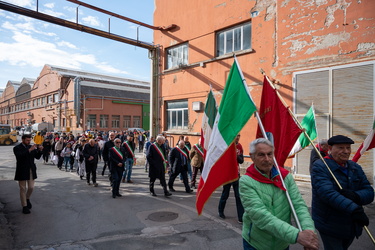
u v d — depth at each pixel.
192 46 12.65
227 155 2.95
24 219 5.73
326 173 2.79
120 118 41.25
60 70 44.28
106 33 12.48
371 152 7.26
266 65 9.73
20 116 60.16
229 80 3.19
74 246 4.37
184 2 13.05
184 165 8.20
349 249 4.15
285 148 3.75
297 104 8.83
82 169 10.48
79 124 36.28
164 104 14.27
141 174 11.66
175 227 5.20
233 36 11.16
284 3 9.22
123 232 4.98
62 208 6.51
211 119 5.39
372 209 6.02
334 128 7.96
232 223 5.40
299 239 1.90
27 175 6.15
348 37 7.70
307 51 8.61
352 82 7.61
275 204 2.24
